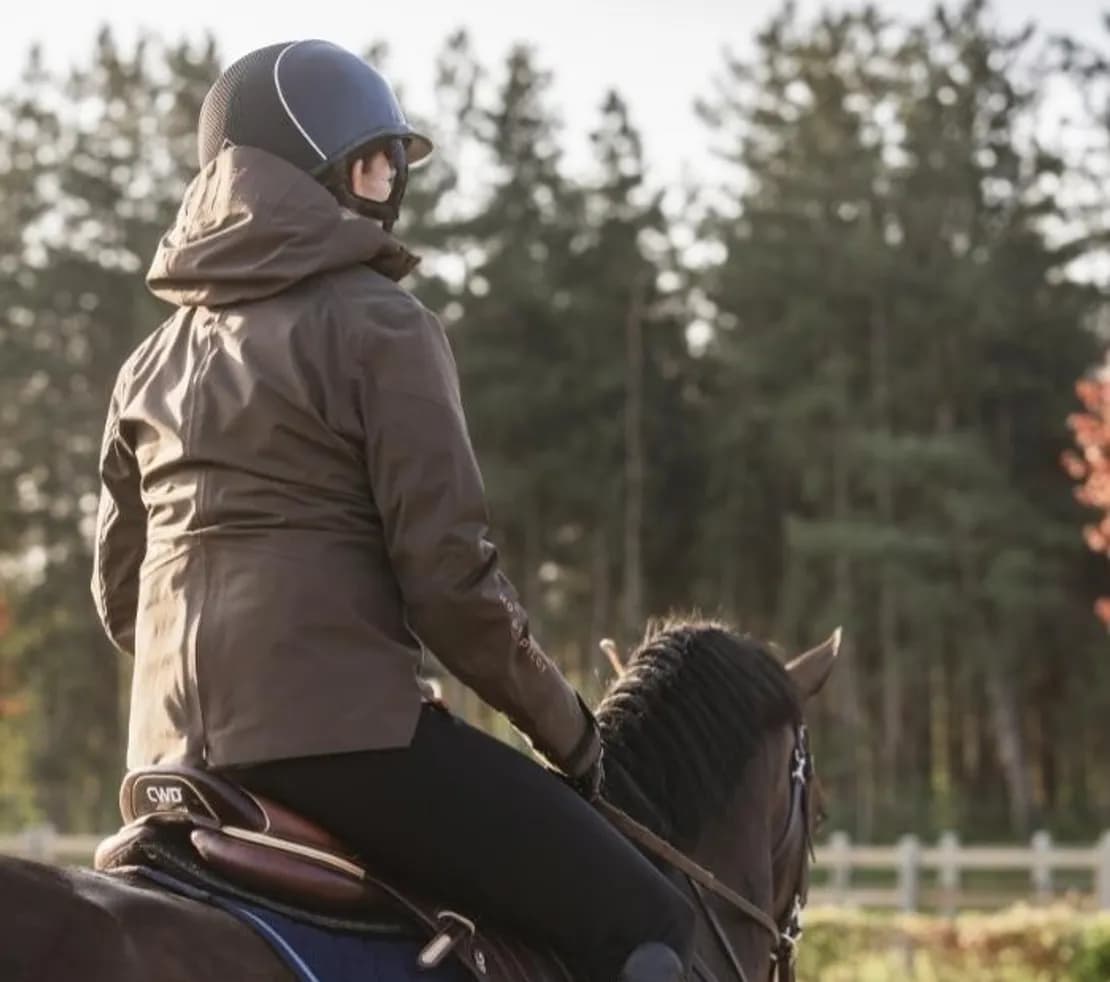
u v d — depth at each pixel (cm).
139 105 5066
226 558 289
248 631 284
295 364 289
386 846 291
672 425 4794
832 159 4681
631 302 4688
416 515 285
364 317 292
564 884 300
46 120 5047
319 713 282
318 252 295
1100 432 1902
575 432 4662
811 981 1421
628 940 306
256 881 283
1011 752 4391
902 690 4625
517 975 303
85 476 4819
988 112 4744
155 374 308
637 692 381
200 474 294
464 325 4672
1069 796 4731
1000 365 4634
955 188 4625
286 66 320
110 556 330
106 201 4975
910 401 4569
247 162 302
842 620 4331
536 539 4734
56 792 4303
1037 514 4441
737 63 4884
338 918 288
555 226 4709
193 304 304
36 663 4659
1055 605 4272
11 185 5012
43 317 4922
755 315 4688
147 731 296
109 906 256
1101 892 1847
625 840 314
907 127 4772
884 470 4297
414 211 4669
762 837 390
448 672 307
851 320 4616
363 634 287
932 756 4925
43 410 4747
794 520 4325
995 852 2148
